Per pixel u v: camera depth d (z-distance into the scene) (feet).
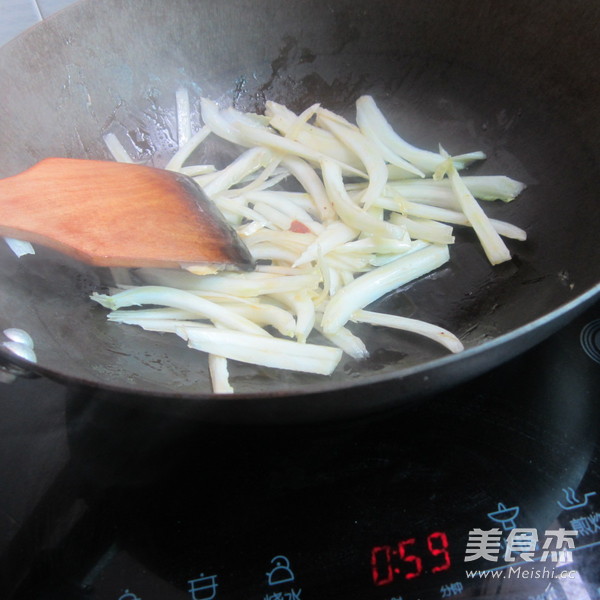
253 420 0.99
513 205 1.47
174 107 1.66
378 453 1.12
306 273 1.40
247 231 1.46
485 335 1.28
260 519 1.06
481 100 1.56
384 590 0.99
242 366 1.28
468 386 1.19
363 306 1.35
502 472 1.09
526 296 1.31
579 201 1.36
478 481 1.09
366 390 0.91
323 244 1.43
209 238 1.29
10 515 1.07
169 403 0.93
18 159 1.42
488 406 1.16
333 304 1.33
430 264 1.41
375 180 1.52
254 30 1.61
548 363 1.21
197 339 1.27
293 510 1.07
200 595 1.00
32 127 1.44
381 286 1.36
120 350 1.29
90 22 1.46
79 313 1.31
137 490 1.09
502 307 1.31
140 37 1.54
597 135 1.36
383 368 1.26
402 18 1.55
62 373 0.94
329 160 1.57
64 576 1.01
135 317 1.33
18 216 1.26
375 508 1.07
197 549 1.04
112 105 1.57
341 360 1.29
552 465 1.10
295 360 1.26
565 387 1.18
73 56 1.47
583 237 1.31
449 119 1.61
